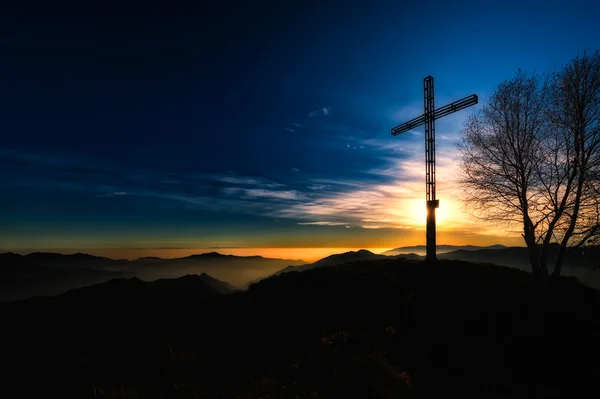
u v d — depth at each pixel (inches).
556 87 904.9
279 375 440.5
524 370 474.6
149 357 542.6
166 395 399.9
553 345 530.0
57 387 464.1
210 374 462.0
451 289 776.3
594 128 848.9
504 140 980.6
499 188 983.0
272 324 702.5
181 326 771.4
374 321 641.0
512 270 941.2
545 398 409.7
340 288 860.6
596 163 837.2
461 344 545.0
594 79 852.6
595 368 465.7
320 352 503.2
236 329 700.7
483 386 432.1
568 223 872.3
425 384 425.7
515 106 967.0
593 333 557.6
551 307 655.1
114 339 688.4
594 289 774.5
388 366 447.2
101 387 440.5
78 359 575.8
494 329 593.0
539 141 930.7
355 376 416.5
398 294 772.6
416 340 557.6
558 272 876.6
